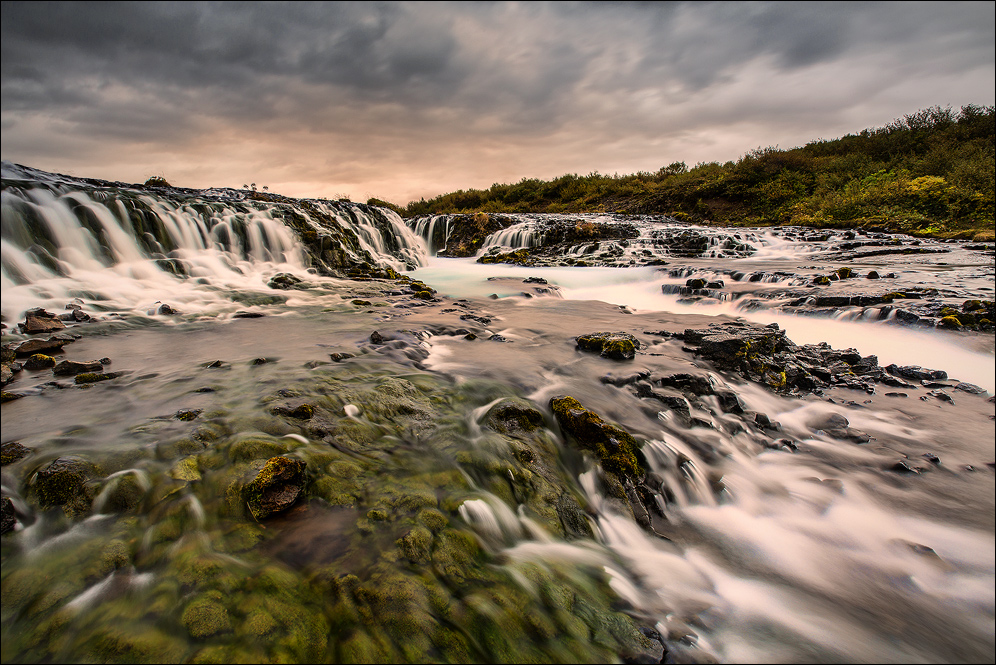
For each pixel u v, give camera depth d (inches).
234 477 109.0
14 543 90.7
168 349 219.5
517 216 1029.8
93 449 116.8
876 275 438.9
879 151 1076.5
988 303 308.7
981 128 1003.9
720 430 182.2
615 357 230.2
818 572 123.8
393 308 345.7
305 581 86.7
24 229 310.2
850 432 192.7
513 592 93.9
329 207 631.2
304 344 231.6
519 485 129.6
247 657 71.2
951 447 185.0
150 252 383.9
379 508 108.0
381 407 155.6
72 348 218.4
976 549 133.6
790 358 255.1
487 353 233.9
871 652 99.7
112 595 80.7
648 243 782.5
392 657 76.2
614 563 117.2
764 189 1030.4
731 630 101.9
